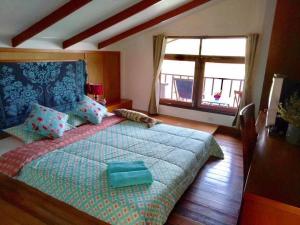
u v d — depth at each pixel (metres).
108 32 4.11
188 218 2.11
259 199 1.08
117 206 1.67
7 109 2.95
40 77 3.32
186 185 2.29
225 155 3.43
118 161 2.28
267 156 1.50
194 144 2.79
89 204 1.79
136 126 3.39
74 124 3.28
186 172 2.27
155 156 2.42
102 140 2.83
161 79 5.21
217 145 3.26
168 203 1.87
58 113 3.05
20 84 3.06
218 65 4.55
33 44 3.27
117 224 1.66
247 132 1.80
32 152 2.38
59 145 2.60
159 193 1.81
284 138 1.84
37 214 2.04
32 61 3.21
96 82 4.66
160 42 4.73
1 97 2.86
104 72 4.86
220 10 4.11
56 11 2.59
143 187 1.85
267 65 2.75
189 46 4.62
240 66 4.45
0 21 2.54
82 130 3.09
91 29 3.46
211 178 2.79
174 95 5.25
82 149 2.55
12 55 3.01
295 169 1.33
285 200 1.06
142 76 5.30
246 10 3.89
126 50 5.33
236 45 4.18
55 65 3.54
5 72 2.87
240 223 1.20
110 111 4.71
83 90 4.19
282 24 2.55
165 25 4.69
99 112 3.50
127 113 3.71
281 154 1.54
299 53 2.54
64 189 1.93
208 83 4.83
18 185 2.41
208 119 4.72
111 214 1.69
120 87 5.59
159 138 2.93
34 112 2.87
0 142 2.69
